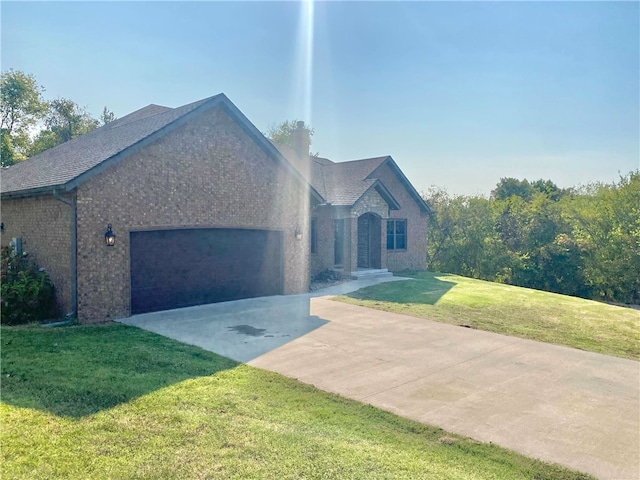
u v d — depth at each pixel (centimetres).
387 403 706
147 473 459
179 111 1462
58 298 1246
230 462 488
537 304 1680
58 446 510
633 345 1133
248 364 875
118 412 607
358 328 1216
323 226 2258
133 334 1064
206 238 1491
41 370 773
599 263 3353
